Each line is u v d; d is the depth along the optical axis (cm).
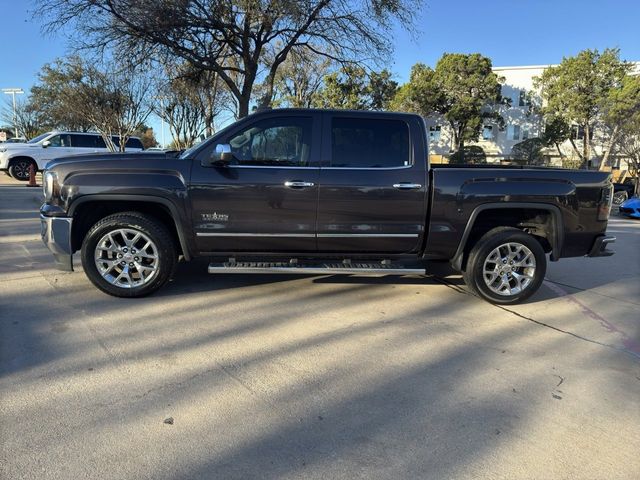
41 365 345
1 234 809
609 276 679
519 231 507
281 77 2800
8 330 404
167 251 484
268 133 482
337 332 425
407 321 459
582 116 3938
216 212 473
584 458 261
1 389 312
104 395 308
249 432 275
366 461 253
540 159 4247
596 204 512
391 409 304
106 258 484
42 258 643
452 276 628
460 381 343
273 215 477
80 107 2194
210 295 514
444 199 490
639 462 259
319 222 482
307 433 276
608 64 3850
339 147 485
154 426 277
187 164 471
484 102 4562
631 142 2623
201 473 240
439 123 4969
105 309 460
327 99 3947
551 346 411
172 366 350
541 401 320
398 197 486
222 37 1492
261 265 493
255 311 470
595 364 378
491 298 514
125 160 472
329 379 339
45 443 259
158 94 2108
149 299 493
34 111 4559
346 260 509
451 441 273
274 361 364
